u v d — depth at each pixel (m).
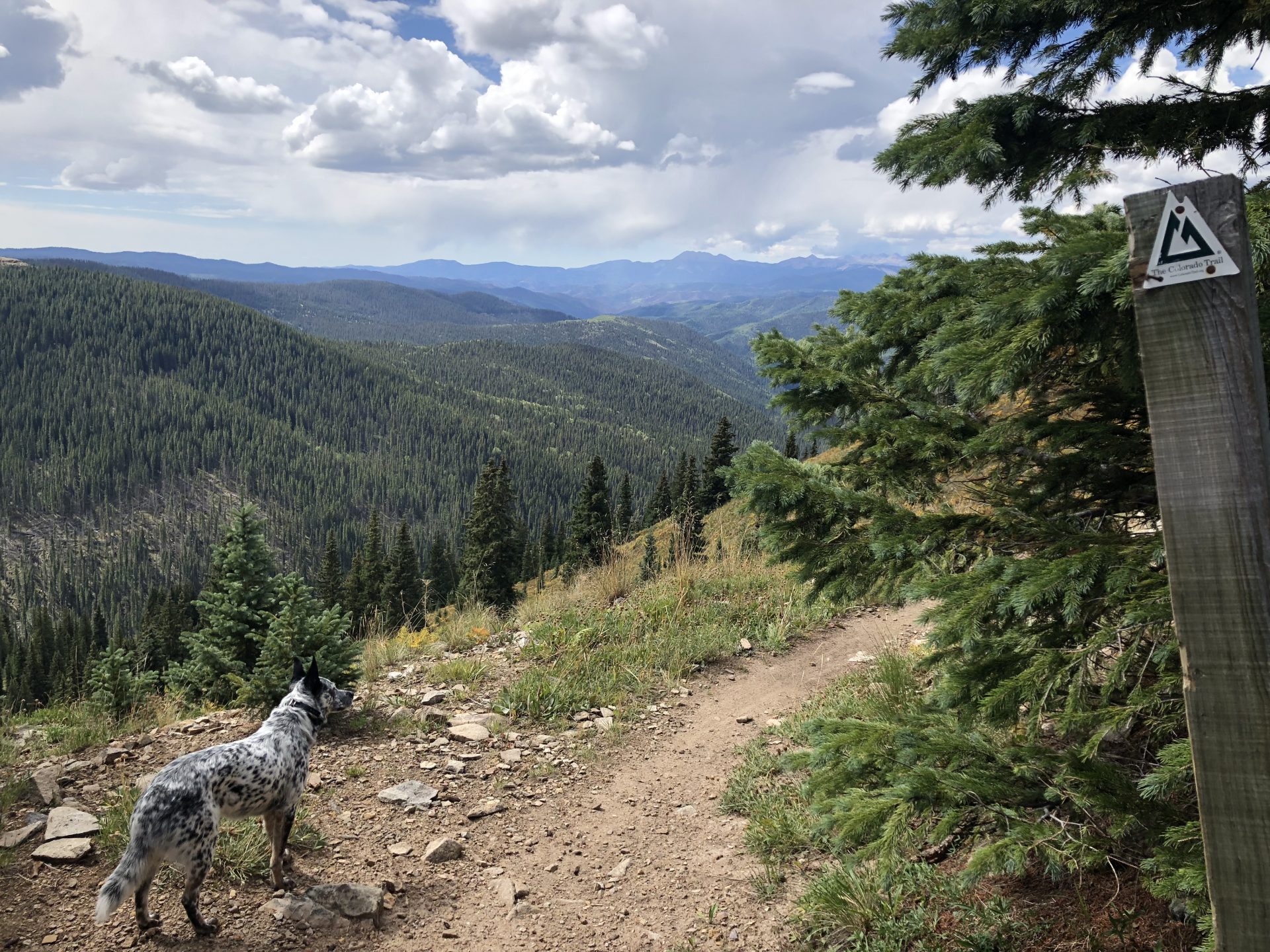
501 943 4.38
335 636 7.73
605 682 8.57
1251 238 2.16
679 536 12.88
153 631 54.94
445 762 6.68
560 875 5.14
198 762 4.07
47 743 6.70
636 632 9.99
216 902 4.39
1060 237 3.46
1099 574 2.72
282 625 7.54
